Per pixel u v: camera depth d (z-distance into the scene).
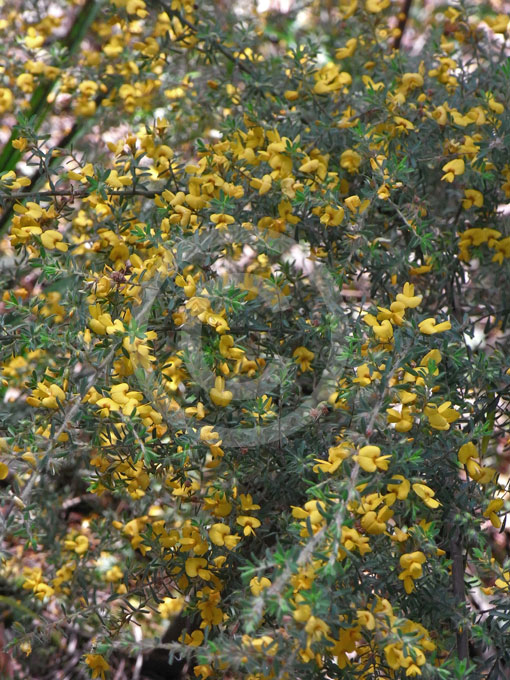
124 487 0.87
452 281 0.92
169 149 0.89
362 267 0.88
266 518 0.85
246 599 0.78
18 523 0.85
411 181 0.89
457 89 0.93
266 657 0.76
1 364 0.94
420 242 0.86
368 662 0.80
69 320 0.88
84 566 0.93
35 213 0.85
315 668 0.78
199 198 0.86
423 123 0.91
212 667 0.83
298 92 0.94
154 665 0.94
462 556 0.84
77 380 0.84
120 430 0.83
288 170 0.87
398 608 0.78
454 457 0.82
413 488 0.78
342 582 0.79
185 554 0.83
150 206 0.95
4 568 0.95
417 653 0.76
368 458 0.77
